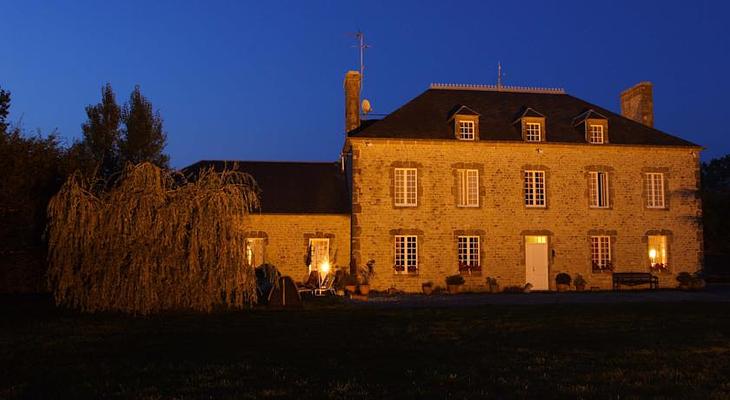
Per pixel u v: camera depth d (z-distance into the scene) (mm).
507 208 25422
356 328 13219
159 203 15461
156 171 15688
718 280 30578
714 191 43594
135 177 15570
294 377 8406
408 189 25016
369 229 24453
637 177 26469
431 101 27172
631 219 26250
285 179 27281
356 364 9305
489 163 25469
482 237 25156
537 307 17641
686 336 12008
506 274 25203
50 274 15320
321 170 28344
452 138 25297
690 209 26797
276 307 17641
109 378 8391
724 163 62656
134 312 15172
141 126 28812
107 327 13281
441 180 25094
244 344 11102
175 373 8672
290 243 24906
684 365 9289
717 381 8297
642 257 26188
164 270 15156
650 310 16578
